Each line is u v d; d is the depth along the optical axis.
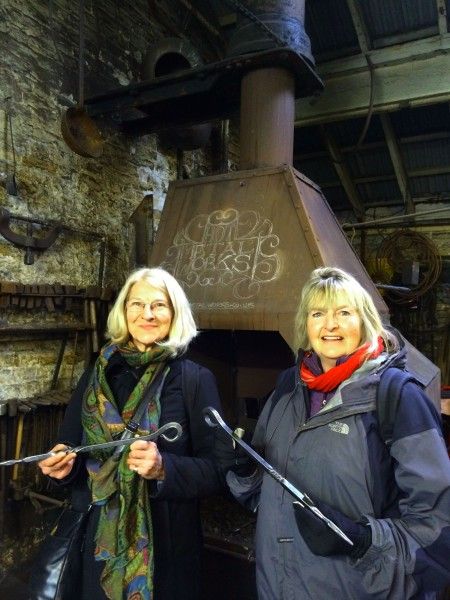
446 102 4.29
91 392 1.27
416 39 3.92
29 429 2.42
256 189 2.30
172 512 1.23
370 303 1.12
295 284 2.00
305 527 0.98
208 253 2.28
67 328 2.67
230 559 1.88
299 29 2.60
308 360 1.17
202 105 3.05
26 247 2.49
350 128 4.81
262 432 1.25
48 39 2.69
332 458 1.02
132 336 1.32
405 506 0.96
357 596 0.97
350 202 5.57
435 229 5.27
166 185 3.69
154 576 1.16
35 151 2.58
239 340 2.73
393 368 1.06
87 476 1.28
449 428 3.38
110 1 3.16
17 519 2.39
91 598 1.16
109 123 3.13
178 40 3.31
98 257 2.99
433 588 0.92
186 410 1.27
